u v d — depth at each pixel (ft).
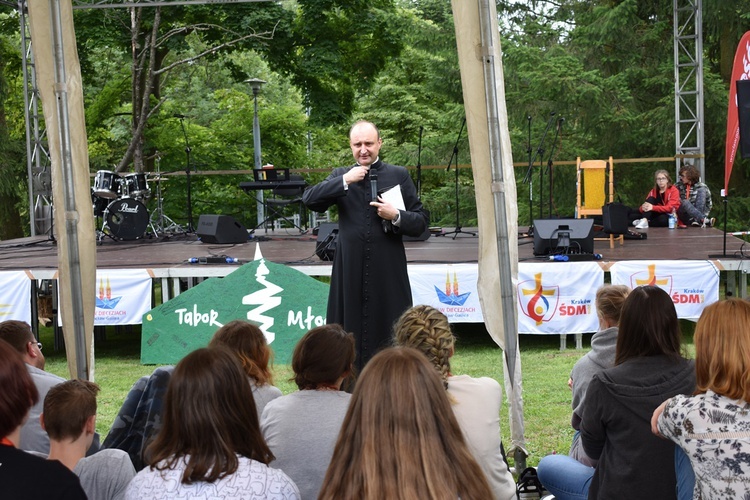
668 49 53.62
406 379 5.57
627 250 28.22
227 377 6.55
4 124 56.70
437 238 35.55
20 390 6.41
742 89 21.45
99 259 29.32
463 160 61.82
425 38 58.44
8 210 57.62
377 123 76.13
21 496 6.17
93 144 66.28
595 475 9.25
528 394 19.74
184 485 6.23
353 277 13.65
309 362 8.54
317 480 8.03
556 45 55.42
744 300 7.42
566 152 54.44
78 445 8.00
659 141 51.13
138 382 10.63
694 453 7.27
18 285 25.86
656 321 8.97
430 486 5.32
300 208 39.91
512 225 12.62
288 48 58.65
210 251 31.71
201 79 80.48
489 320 12.82
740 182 53.01
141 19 55.98
